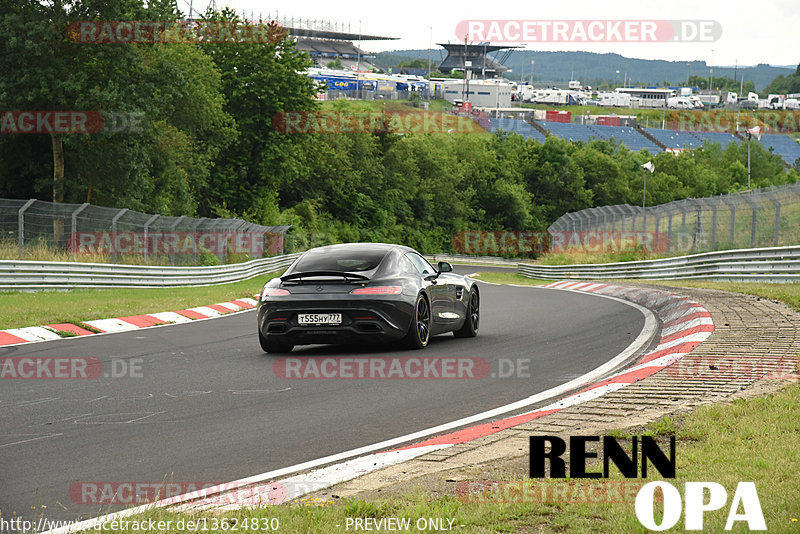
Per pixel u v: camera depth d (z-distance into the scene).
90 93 34.94
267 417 6.41
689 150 154.00
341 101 92.81
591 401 6.37
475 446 5.14
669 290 19.16
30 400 7.18
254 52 59.91
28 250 23.52
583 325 13.23
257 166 61.12
